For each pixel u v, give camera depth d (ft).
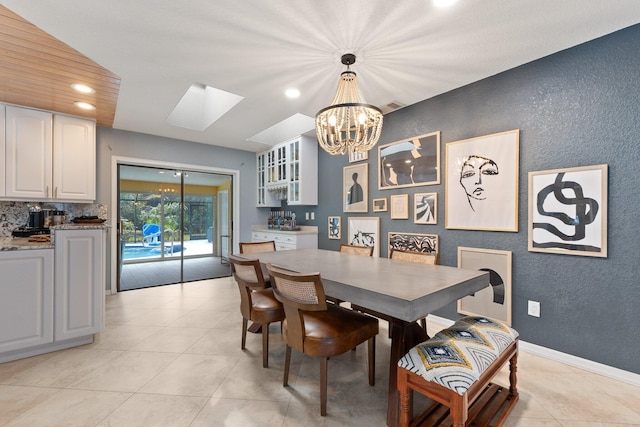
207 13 5.43
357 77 8.11
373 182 11.78
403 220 10.57
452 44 6.51
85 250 7.61
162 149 14.06
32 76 7.66
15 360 6.83
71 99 9.17
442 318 9.30
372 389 5.90
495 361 4.56
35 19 5.47
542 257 7.23
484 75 8.05
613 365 6.22
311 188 14.73
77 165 10.48
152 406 5.27
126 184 13.44
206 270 16.01
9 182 9.11
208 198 16.21
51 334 7.13
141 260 13.96
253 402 5.43
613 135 6.19
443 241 9.30
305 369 6.64
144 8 5.26
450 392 3.92
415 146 10.08
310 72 7.75
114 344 7.80
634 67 5.94
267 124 12.12
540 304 7.25
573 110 6.71
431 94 9.31
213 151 15.92
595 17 5.64
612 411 5.22
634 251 5.96
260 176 17.56
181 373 6.39
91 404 5.30
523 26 5.89
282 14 5.49
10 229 9.93
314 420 4.98
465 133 8.70
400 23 5.76
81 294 7.54
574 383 6.06
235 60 7.11
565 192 6.80
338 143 6.82
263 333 6.71
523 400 5.51
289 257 8.14
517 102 7.61
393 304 4.17
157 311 10.49
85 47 6.46
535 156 7.30
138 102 9.53
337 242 13.71
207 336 8.38
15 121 9.27
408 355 4.54
